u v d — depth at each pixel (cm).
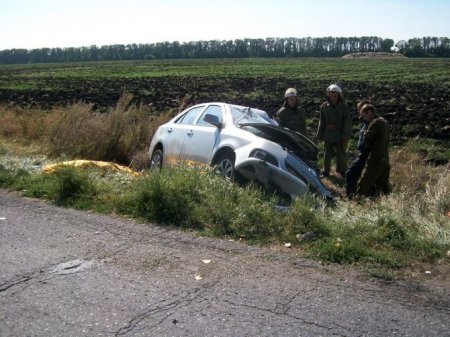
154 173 726
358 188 888
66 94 2970
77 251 540
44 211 682
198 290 452
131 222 638
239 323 395
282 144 883
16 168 915
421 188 952
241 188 736
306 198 699
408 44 13575
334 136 1080
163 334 378
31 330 382
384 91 3222
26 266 498
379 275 488
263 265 509
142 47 14638
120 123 1279
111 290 450
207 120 907
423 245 557
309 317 406
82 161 973
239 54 14550
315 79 4594
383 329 391
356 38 14612
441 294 455
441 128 1606
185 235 593
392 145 1373
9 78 5425
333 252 529
